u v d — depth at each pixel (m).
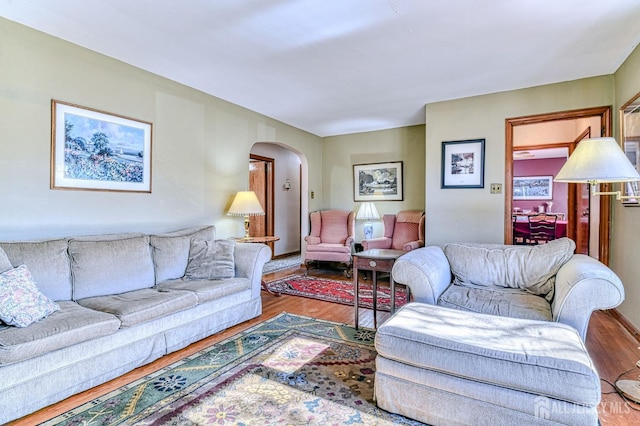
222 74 3.31
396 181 5.61
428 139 4.22
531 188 8.70
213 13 2.25
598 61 3.03
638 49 2.70
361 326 2.99
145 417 1.70
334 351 2.47
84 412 1.74
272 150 6.46
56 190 2.60
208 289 2.71
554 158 8.45
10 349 1.61
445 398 1.60
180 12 2.24
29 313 1.85
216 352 2.45
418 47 2.74
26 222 2.45
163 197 3.39
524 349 1.52
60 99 2.61
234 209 3.87
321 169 6.28
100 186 2.87
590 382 1.35
